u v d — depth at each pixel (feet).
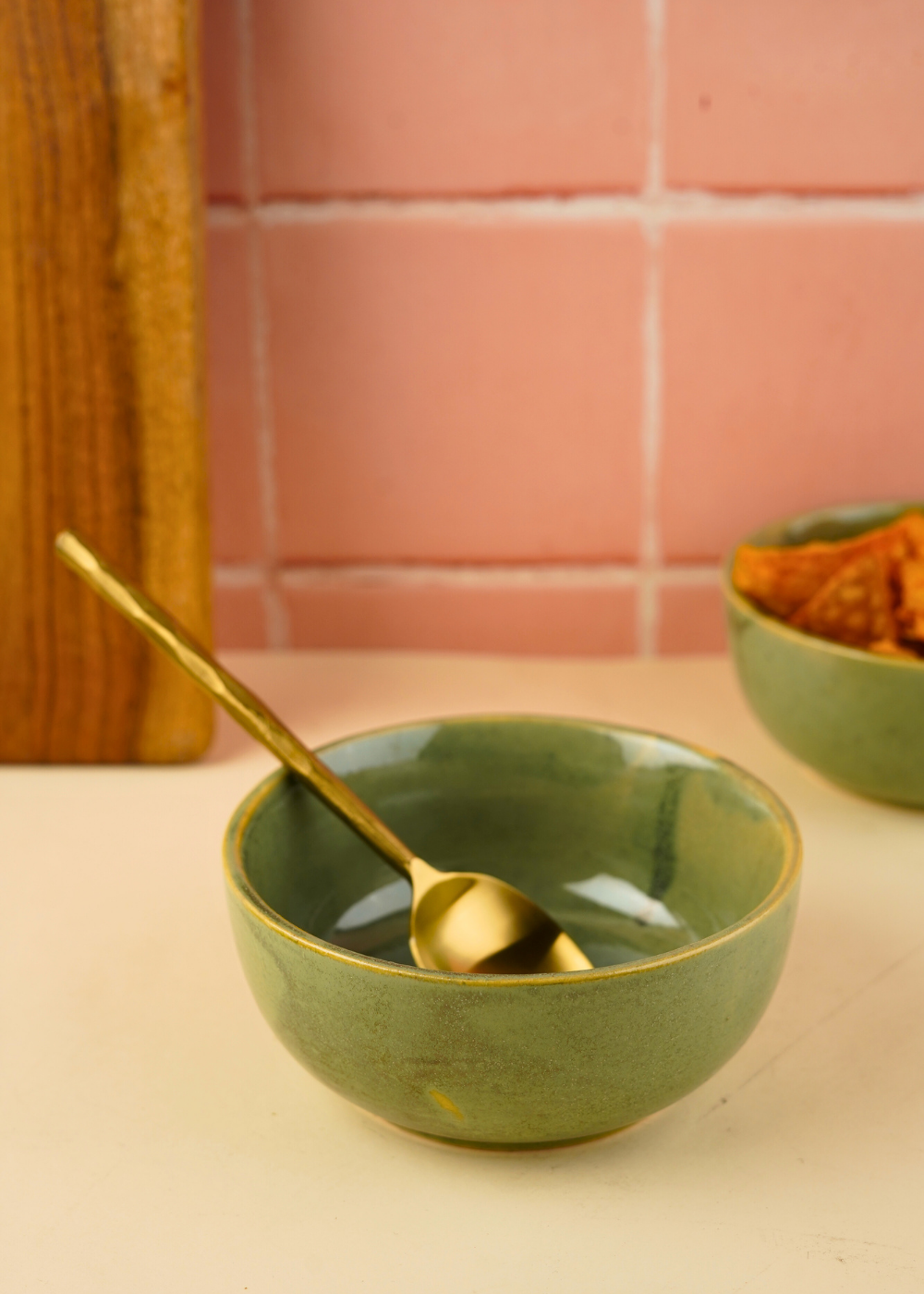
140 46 2.42
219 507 2.74
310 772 2.21
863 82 2.57
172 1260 1.96
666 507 2.73
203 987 2.22
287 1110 2.10
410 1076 1.92
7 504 2.52
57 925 2.29
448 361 2.68
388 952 2.26
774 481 2.72
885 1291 1.88
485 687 2.70
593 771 2.28
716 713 2.64
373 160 2.60
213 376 2.69
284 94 2.59
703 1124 2.08
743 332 2.66
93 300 2.47
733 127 2.59
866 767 2.38
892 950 2.25
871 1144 2.06
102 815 2.46
